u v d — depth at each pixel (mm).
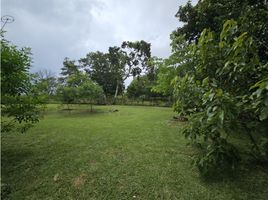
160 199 2701
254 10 5258
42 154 4309
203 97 2641
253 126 2865
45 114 12195
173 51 7684
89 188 2977
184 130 3305
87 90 15055
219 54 3113
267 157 3451
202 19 7672
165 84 8008
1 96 3787
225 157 2920
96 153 4312
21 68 3881
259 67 2764
